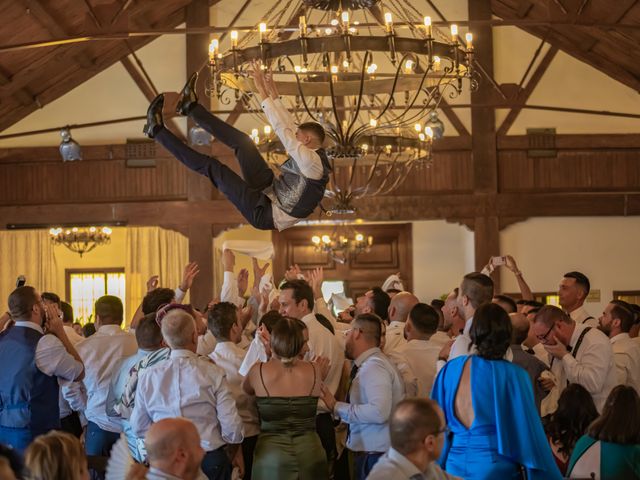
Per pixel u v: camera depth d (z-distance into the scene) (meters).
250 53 5.79
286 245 17.94
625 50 13.43
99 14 10.67
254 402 5.06
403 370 5.09
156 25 14.12
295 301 5.30
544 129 14.43
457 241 17.52
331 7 5.84
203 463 4.54
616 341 6.07
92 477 5.42
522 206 14.32
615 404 4.19
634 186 14.38
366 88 6.80
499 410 3.94
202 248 14.34
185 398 4.53
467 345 4.24
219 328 5.17
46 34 11.70
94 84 14.28
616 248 14.43
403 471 3.28
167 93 14.28
